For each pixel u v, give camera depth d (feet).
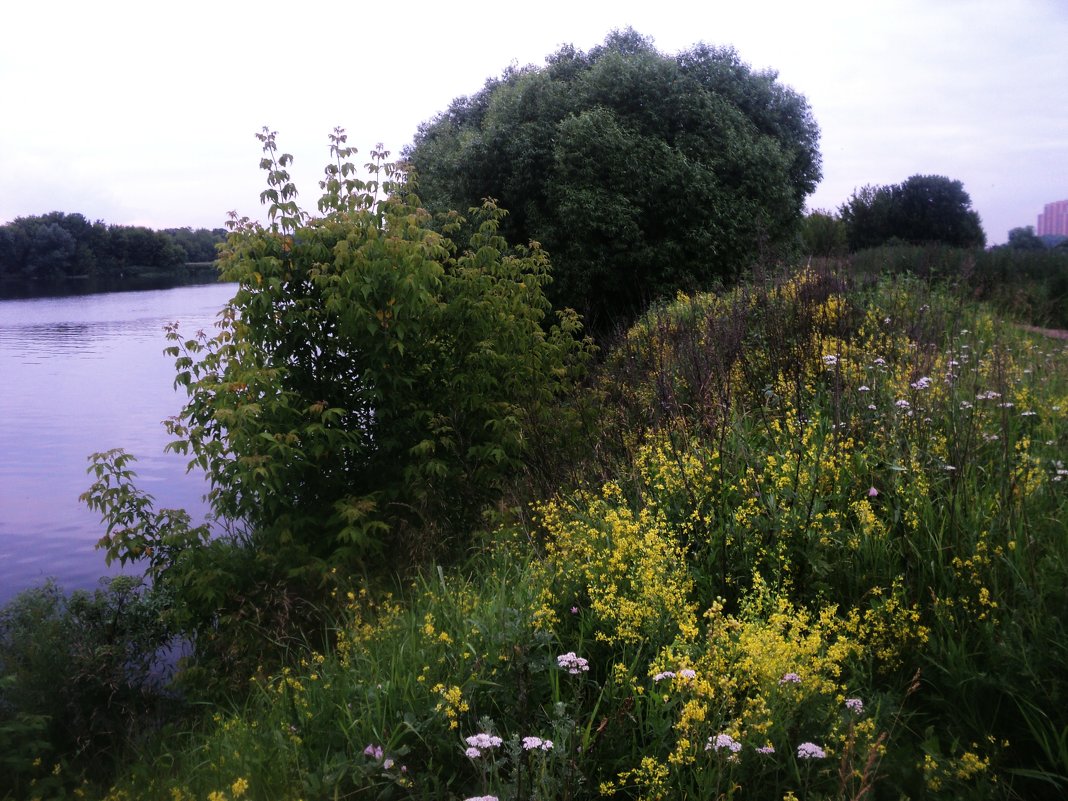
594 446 19.80
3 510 38.17
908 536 12.00
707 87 57.98
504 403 22.84
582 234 50.16
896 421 14.92
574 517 15.58
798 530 12.60
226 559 19.95
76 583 28.86
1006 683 9.16
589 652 11.28
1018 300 33.96
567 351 26.53
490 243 25.02
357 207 23.04
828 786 8.32
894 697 9.71
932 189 104.99
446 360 23.67
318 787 9.37
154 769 13.82
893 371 18.93
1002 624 10.12
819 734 8.80
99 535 34.58
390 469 22.50
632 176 50.34
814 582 11.89
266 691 14.71
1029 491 12.39
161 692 18.56
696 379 18.70
